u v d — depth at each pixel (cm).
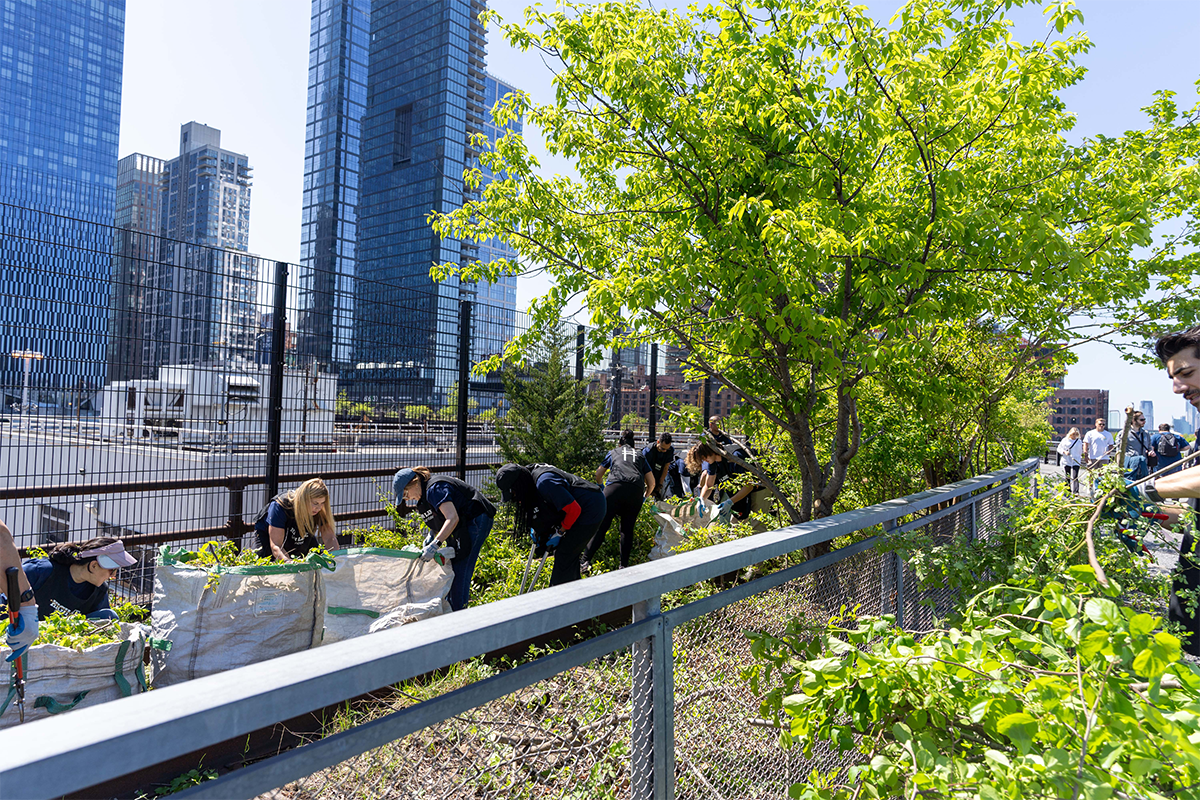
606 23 412
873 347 362
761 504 715
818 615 246
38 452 484
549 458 866
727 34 405
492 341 854
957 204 375
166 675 373
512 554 708
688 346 504
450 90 13625
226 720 79
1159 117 589
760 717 192
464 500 514
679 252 398
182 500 570
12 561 310
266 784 89
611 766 151
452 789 122
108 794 167
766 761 204
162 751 74
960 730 149
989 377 704
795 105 380
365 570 466
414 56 14025
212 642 374
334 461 678
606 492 708
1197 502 294
